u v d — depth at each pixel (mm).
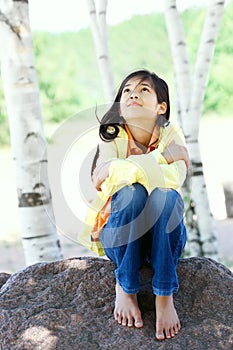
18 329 2691
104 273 2842
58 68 16188
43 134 4398
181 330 2635
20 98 4320
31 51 4391
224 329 2662
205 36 5781
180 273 2861
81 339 2627
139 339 2588
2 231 10273
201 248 5883
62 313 2721
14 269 7910
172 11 5938
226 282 2855
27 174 4316
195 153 5789
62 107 15969
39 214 4340
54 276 2914
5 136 15469
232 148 14359
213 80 16328
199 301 2779
